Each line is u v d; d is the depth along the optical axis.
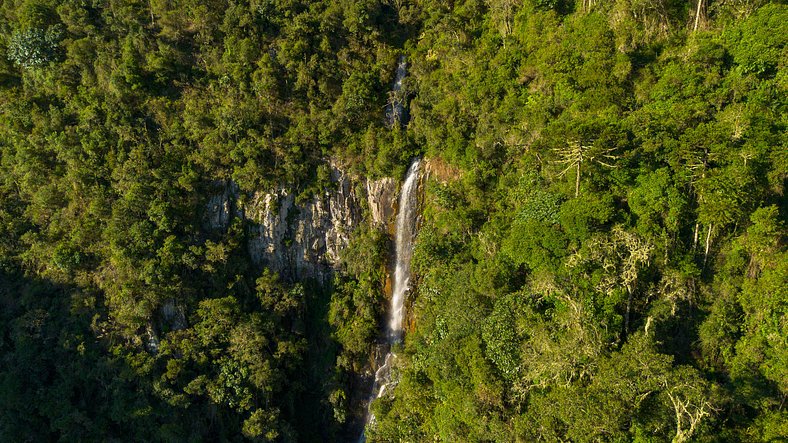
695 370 28.91
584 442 27.92
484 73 52.22
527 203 42.38
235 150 55.53
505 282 40.12
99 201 53.44
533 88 49.19
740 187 33.06
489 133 50.03
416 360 43.94
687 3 44.31
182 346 49.69
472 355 37.00
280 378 51.56
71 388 50.88
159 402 48.72
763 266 32.75
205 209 55.94
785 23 36.62
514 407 34.97
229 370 49.53
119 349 49.31
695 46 40.72
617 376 28.34
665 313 33.69
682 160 35.56
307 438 52.62
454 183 51.88
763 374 30.56
